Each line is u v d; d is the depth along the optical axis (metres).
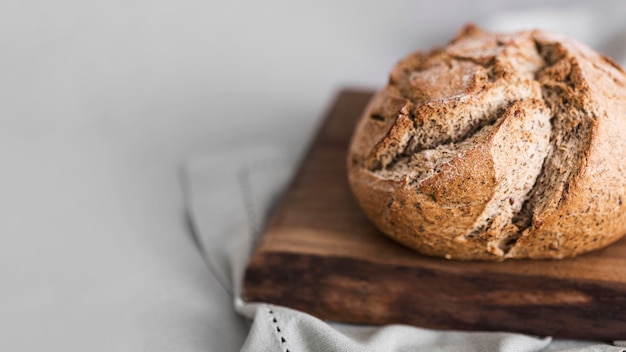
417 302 0.49
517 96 0.47
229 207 0.58
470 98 0.46
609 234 0.47
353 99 0.65
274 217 0.52
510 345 0.46
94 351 0.49
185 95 0.76
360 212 0.52
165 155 0.68
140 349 0.49
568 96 0.46
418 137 0.47
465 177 0.45
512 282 0.47
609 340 0.48
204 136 0.71
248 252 0.53
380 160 0.48
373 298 0.49
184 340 0.49
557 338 0.48
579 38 0.72
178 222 0.60
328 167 0.57
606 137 0.46
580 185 0.45
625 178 0.46
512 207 0.46
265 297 0.50
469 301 0.48
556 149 0.46
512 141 0.45
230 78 0.78
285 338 0.46
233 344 0.49
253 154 0.64
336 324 0.50
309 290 0.49
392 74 0.50
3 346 0.49
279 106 0.75
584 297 0.47
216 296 0.52
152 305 0.51
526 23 0.74
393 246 0.49
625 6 0.73
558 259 0.48
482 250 0.47
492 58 0.48
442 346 0.47
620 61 0.68
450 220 0.46
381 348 0.46
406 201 0.46
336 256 0.49
